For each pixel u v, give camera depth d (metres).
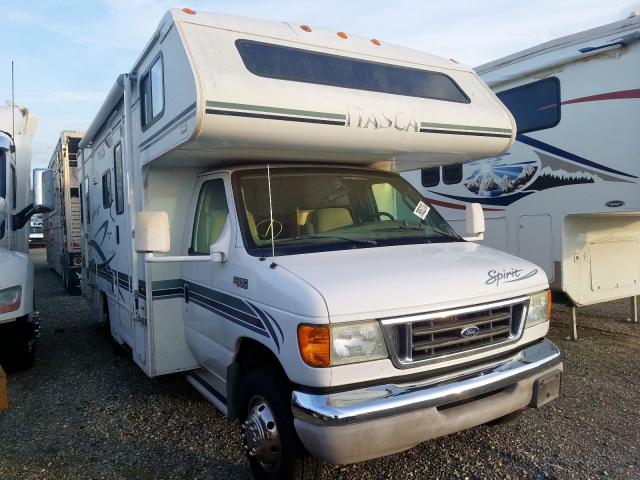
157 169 4.37
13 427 4.53
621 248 6.91
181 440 4.16
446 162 4.83
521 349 3.39
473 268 3.29
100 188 6.67
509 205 7.01
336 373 2.76
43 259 20.28
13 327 5.82
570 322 6.65
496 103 4.51
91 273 7.67
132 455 3.95
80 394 5.28
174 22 3.54
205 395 4.28
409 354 2.90
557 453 3.77
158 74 3.89
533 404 3.28
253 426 3.27
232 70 3.35
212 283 3.83
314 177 4.15
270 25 3.88
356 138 3.66
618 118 5.77
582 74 6.07
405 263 3.26
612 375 5.31
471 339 3.11
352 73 3.86
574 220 6.44
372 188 4.33
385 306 2.85
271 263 3.24
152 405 4.90
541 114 6.54
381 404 2.74
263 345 3.21
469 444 3.93
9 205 6.35
